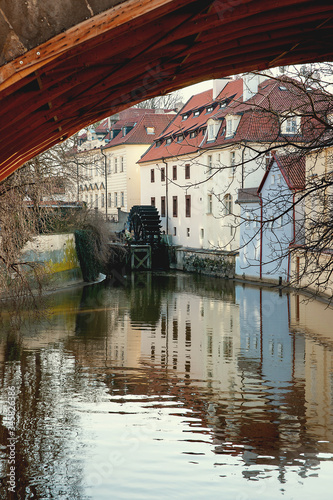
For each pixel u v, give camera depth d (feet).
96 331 73.41
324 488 27.71
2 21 9.61
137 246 159.84
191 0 9.80
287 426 37.29
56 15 9.59
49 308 89.97
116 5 9.49
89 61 11.50
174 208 167.12
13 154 16.51
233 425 37.27
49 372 51.67
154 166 179.52
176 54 12.71
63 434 34.91
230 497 26.61
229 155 130.72
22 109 12.53
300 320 81.05
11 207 53.57
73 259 125.29
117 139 207.82
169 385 47.88
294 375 51.55
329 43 15.05
